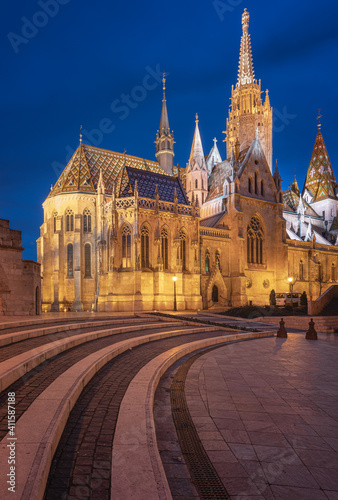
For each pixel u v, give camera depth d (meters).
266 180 70.50
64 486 5.03
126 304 48.62
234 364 14.80
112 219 50.47
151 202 52.69
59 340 14.38
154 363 13.24
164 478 5.06
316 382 11.77
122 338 18.83
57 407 7.18
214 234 61.62
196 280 55.09
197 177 78.38
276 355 17.09
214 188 78.06
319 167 111.62
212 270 60.22
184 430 7.71
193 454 6.55
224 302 60.00
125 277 49.53
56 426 6.22
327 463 6.17
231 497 5.14
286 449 6.72
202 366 14.37
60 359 12.05
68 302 63.59
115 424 7.34
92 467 5.53
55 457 5.87
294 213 96.19
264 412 8.82
